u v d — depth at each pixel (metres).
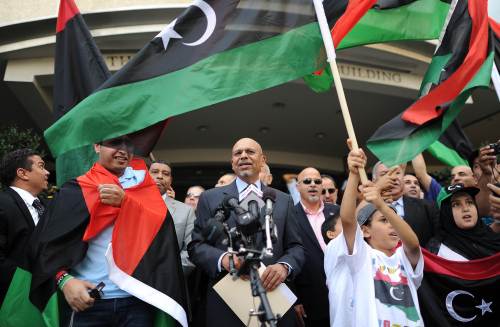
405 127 3.90
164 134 10.84
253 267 2.96
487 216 4.64
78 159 4.09
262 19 4.12
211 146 11.54
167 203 4.82
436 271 3.91
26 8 8.16
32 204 4.10
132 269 3.45
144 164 3.97
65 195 3.68
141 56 4.02
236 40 4.08
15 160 4.18
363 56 8.52
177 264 3.61
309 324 4.28
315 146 11.87
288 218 3.87
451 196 4.09
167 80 3.98
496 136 11.89
